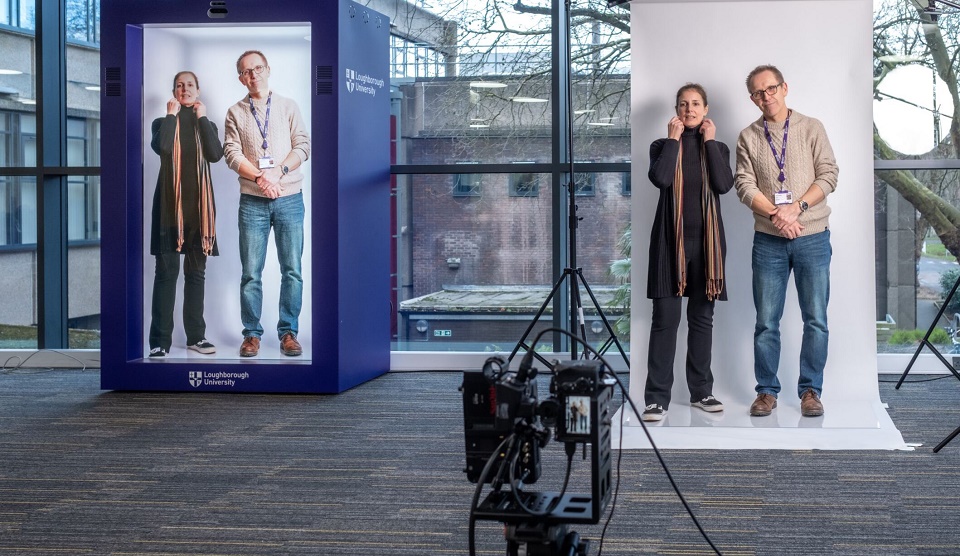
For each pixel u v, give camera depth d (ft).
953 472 13.99
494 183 23.22
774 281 16.39
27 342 24.67
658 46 16.60
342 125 20.11
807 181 16.17
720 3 16.43
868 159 16.29
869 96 16.21
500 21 22.93
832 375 16.72
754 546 10.98
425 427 17.38
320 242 20.13
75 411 19.01
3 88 24.35
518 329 23.38
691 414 16.55
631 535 11.41
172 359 20.97
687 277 16.42
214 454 15.52
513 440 7.88
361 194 21.22
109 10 20.40
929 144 21.85
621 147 22.75
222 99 20.42
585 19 22.66
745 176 16.30
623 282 22.89
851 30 16.20
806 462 14.69
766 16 16.37
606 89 22.71
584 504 7.95
